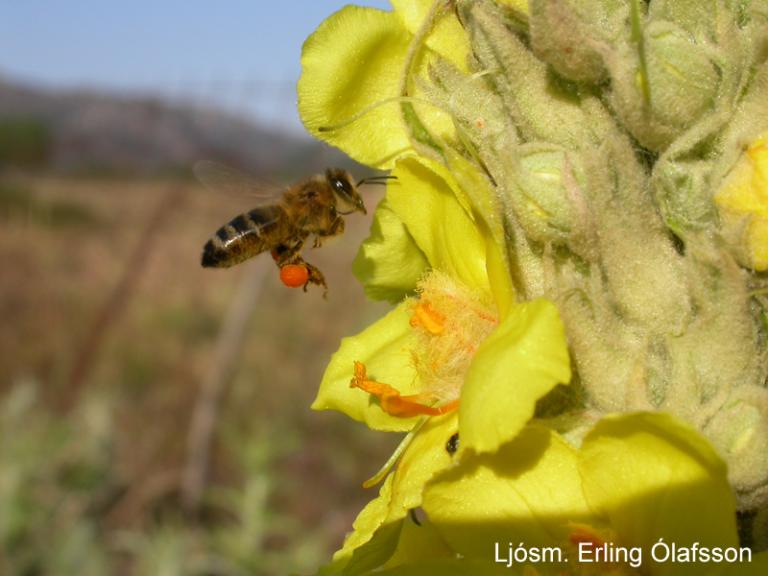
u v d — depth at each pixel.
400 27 0.06
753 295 0.05
